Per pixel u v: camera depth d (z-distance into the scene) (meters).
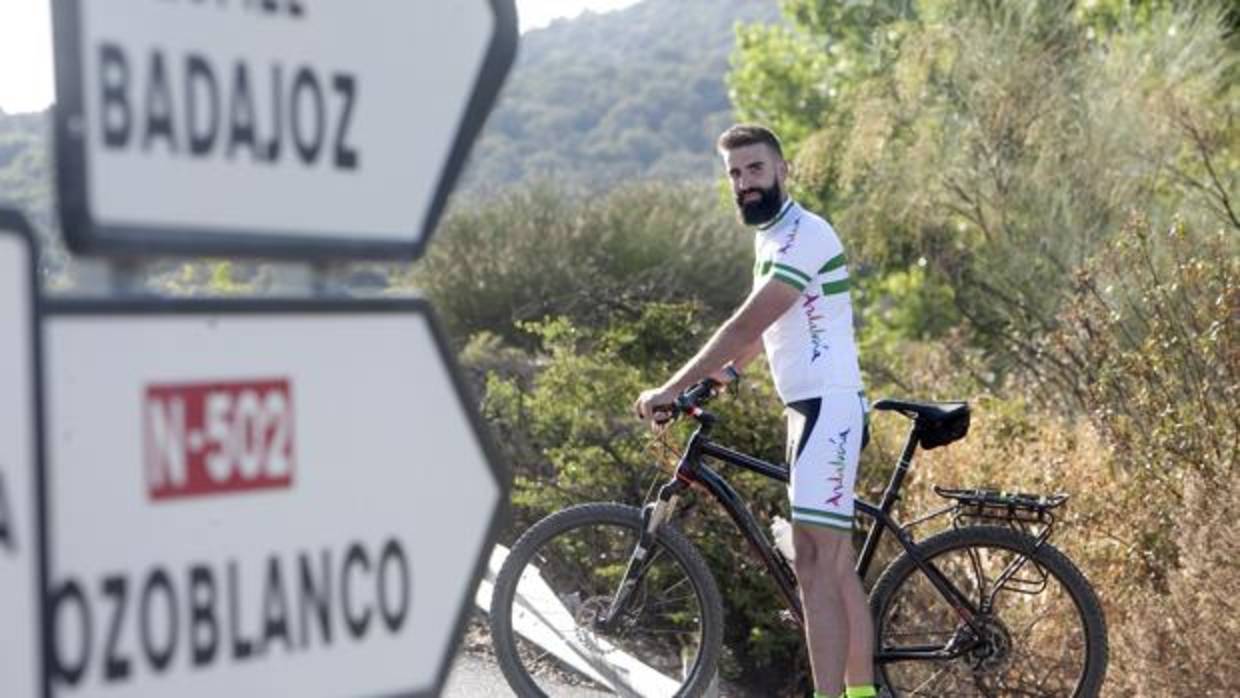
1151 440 18.23
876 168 34.09
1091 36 34.47
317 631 5.75
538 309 37.62
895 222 33.59
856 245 34.75
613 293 36.66
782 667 21.06
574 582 18.52
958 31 33.47
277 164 5.61
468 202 41.66
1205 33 32.06
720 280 40.69
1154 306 19.06
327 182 5.75
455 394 6.12
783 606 20.55
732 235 41.66
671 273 38.94
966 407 16.03
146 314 5.30
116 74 5.23
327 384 5.76
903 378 30.09
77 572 5.16
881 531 16.34
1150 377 18.47
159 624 5.36
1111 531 18.41
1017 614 16.81
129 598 5.28
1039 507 16.11
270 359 5.62
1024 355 29.44
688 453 16.22
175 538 5.39
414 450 6.00
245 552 5.56
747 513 16.22
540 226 40.19
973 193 31.95
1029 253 30.66
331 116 5.76
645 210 41.75
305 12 5.70
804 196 39.78
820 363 14.83
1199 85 31.23
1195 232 26.31
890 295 40.53
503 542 24.17
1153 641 16.53
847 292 15.09
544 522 16.28
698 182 44.72
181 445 5.40
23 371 5.00
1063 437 20.88
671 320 24.91
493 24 6.18
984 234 31.98
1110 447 19.27
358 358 5.84
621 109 146.25
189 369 5.41
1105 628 16.25
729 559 20.77
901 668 16.95
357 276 6.05
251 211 5.55
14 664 5.00
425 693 6.04
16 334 4.98
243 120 5.53
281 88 5.63
